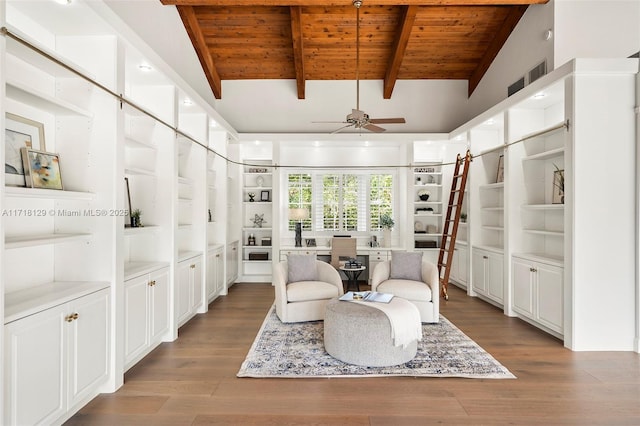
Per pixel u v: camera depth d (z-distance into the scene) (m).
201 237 4.65
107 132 2.58
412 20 4.98
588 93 3.30
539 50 4.48
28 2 2.16
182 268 3.93
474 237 5.61
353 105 6.64
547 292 3.74
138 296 2.96
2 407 1.66
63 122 2.58
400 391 2.55
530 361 3.07
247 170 6.81
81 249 2.57
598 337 3.30
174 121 3.69
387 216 6.79
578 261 3.30
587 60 3.25
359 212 6.98
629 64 3.26
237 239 6.54
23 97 2.08
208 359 3.12
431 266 4.25
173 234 3.62
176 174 3.74
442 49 5.84
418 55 5.99
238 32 5.54
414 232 6.65
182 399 2.44
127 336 2.79
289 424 2.16
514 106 4.35
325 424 2.15
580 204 3.30
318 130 6.65
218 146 5.64
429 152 6.90
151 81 3.53
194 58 5.57
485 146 5.59
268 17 5.26
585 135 3.30
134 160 3.65
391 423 2.16
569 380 2.71
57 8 2.23
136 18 3.77
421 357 3.13
